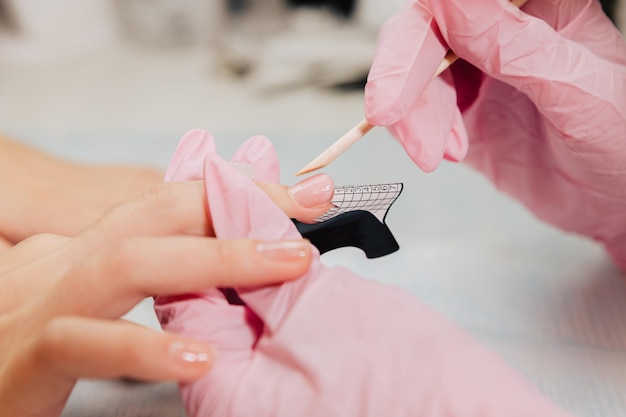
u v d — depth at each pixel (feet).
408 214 1.15
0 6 2.08
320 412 0.57
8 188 1.09
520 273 1.01
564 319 0.92
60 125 1.57
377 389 0.57
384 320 0.60
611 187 0.89
